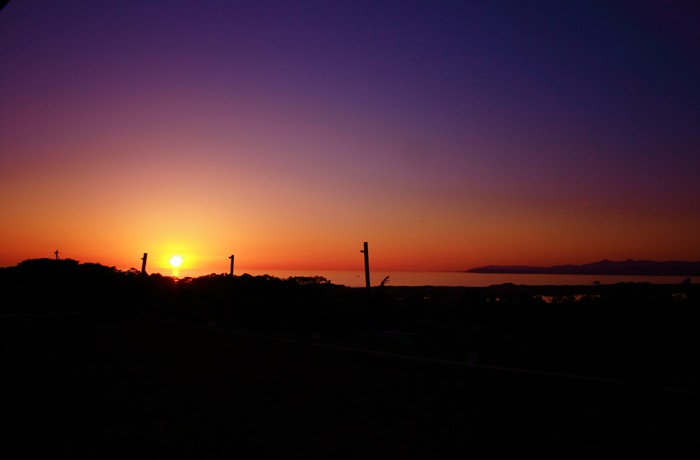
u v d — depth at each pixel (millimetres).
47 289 30141
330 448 7680
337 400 10469
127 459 6902
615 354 14094
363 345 19562
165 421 8758
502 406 10062
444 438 8195
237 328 25906
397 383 12039
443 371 13531
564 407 9977
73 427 8258
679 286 23453
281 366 14094
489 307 28844
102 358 14836
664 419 9180
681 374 13172
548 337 15828
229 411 9547
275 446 7703
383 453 7516
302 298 32812
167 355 15695
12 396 9266
